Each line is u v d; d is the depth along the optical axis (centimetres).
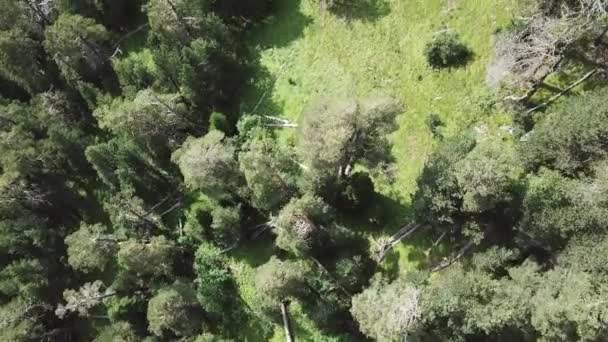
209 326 6181
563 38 4606
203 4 6494
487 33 5400
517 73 5103
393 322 4369
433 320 4447
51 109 7506
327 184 5181
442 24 5647
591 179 4169
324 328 5466
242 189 5775
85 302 6688
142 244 6216
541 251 4409
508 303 4122
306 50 6275
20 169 7088
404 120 5519
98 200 7544
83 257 6469
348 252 5244
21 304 6969
